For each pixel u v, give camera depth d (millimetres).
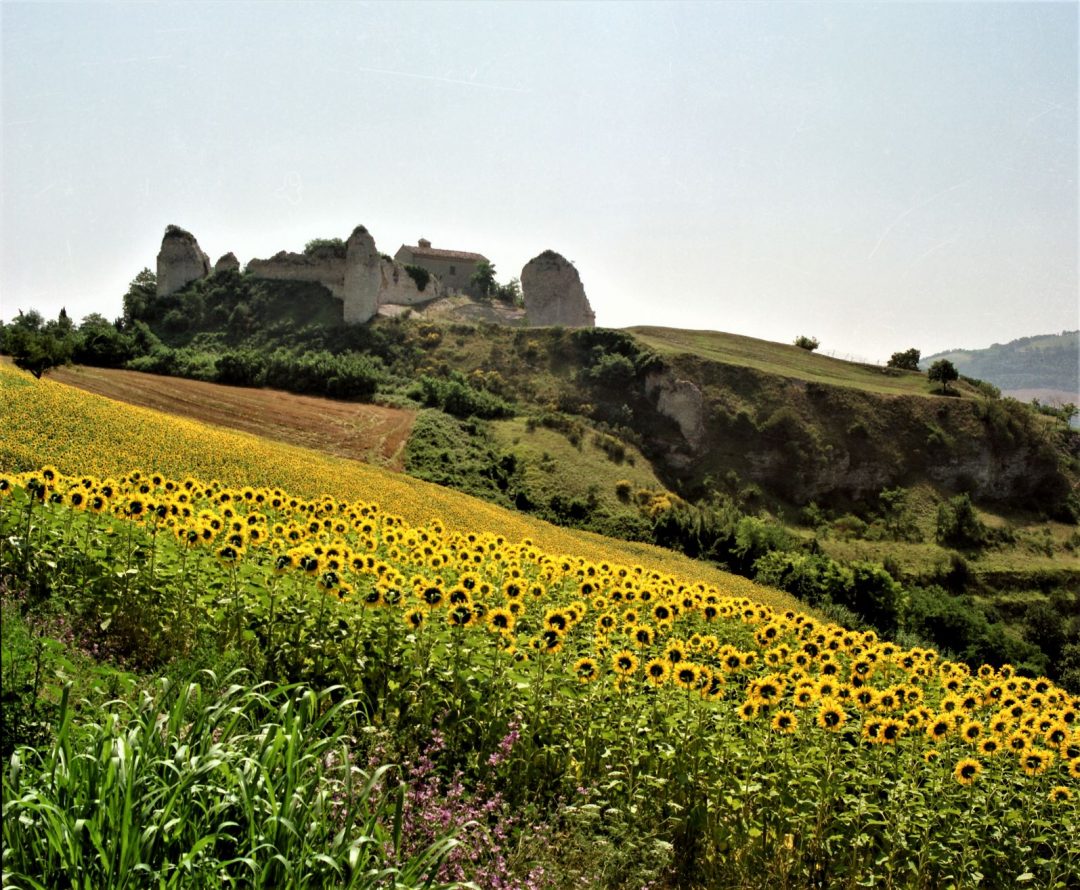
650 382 94688
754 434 90125
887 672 13609
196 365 88500
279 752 5840
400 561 14227
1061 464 96188
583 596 14430
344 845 5527
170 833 5332
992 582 68750
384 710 8797
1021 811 9312
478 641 9977
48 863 4914
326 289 121500
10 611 8047
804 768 9062
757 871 8375
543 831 7379
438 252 149500
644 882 7141
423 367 101625
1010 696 11812
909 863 8375
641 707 9633
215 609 9844
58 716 5988
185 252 127438
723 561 62094
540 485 69750
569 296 136000
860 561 63406
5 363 71188
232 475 35344
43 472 11742
